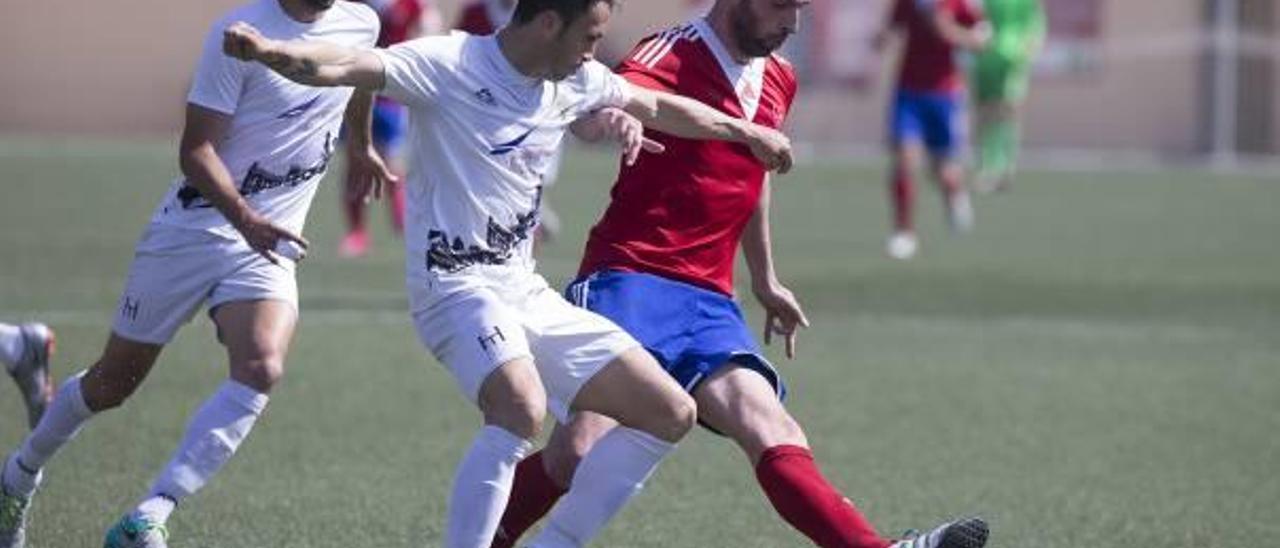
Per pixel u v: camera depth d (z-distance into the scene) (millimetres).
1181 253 47688
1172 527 19188
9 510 16359
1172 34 85125
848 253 45688
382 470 20734
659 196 15438
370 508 18875
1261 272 43531
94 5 78625
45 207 49469
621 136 14070
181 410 23578
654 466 14648
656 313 15258
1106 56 85125
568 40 13727
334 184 62156
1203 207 62406
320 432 22734
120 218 47281
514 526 15656
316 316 32156
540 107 14070
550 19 13625
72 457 20688
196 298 15453
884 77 83938
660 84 15539
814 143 84312
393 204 44125
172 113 79625
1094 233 52969
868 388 27250
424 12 40531
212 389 25031
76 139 76875
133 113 79375
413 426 23297
